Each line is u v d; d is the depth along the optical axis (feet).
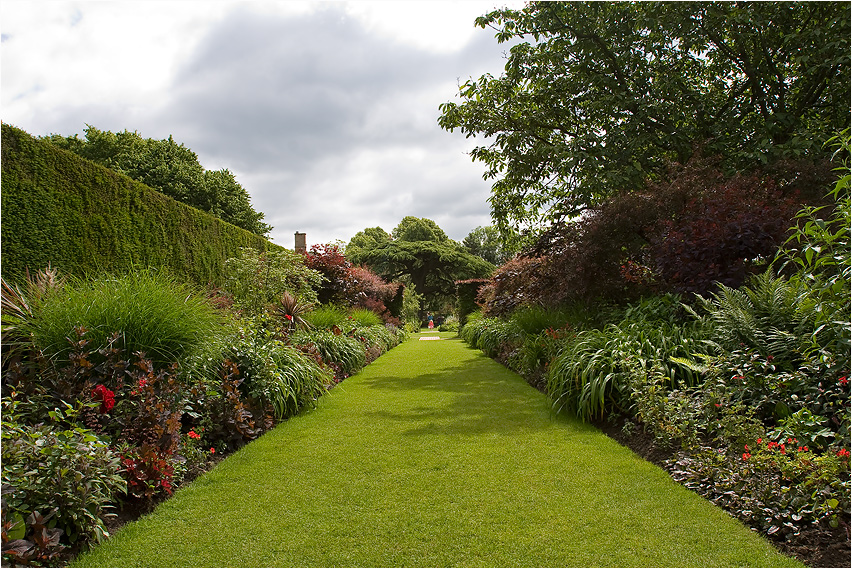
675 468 10.32
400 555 7.15
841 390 9.81
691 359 13.50
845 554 6.75
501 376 24.35
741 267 17.39
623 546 7.29
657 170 30.09
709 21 28.76
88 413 9.48
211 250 28.17
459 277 123.75
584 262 22.98
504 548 7.30
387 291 59.57
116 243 20.40
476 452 11.90
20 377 10.50
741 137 29.30
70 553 7.14
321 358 21.08
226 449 12.35
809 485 7.86
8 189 15.85
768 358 11.73
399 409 16.85
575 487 9.59
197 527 8.09
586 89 32.53
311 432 13.89
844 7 25.86
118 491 8.73
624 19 30.81
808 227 10.96
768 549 7.09
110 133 75.97
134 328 12.30
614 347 15.25
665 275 20.47
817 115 31.24
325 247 41.52
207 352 13.80
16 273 16.01
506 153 34.45
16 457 7.07
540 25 31.78
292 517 8.45
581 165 29.60
